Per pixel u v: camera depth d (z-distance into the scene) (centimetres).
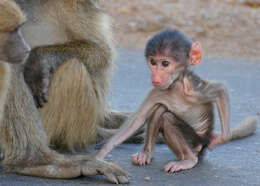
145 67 2244
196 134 986
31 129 938
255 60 2427
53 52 1067
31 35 1077
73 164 908
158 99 965
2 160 966
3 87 851
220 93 959
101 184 886
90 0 1109
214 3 3403
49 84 1059
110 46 1150
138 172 959
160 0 3409
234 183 909
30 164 926
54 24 1091
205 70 2167
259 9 3353
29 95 945
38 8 1080
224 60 2394
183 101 965
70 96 1057
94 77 1109
